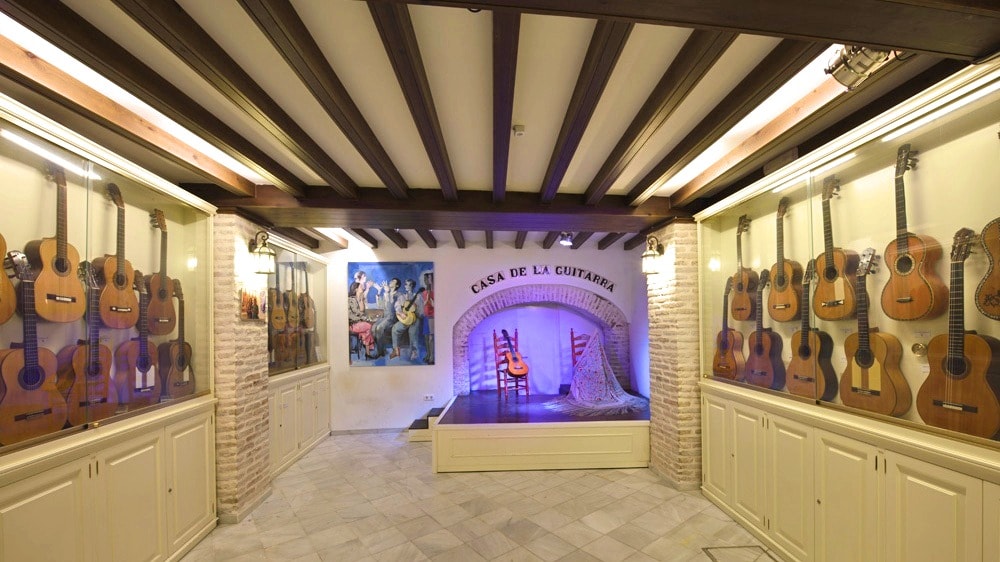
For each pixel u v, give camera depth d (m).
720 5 1.24
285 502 3.92
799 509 2.71
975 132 1.79
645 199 3.85
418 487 4.26
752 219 3.31
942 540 1.85
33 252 2.06
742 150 2.90
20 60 1.78
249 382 3.74
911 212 2.04
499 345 7.24
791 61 1.74
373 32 1.70
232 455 3.50
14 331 1.96
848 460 2.34
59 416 2.16
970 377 1.78
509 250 6.84
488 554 3.04
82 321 2.32
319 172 3.01
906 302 2.04
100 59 1.66
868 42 1.44
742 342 3.43
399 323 6.58
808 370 2.68
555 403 5.89
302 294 5.43
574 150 2.64
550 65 1.96
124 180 2.59
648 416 5.02
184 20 1.54
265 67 1.92
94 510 2.28
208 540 3.24
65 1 1.50
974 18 1.29
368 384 6.48
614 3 1.24
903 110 1.95
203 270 3.47
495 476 4.51
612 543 3.14
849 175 2.40
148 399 2.80
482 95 2.24
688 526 3.35
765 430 3.04
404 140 2.78
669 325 4.16
